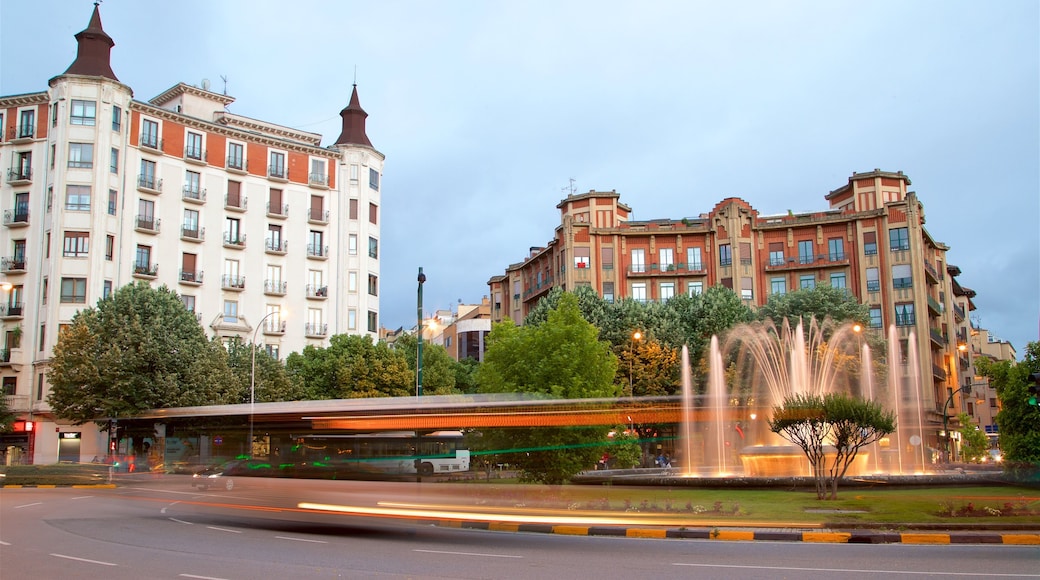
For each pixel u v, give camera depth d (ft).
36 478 118.32
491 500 64.69
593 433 79.82
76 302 176.86
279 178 216.13
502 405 70.90
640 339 171.94
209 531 57.93
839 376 167.73
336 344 185.88
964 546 49.47
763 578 37.47
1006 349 411.95
